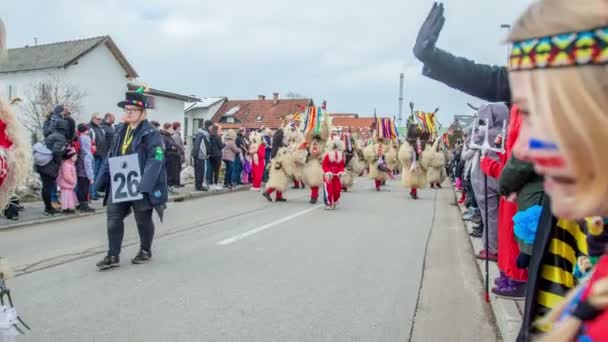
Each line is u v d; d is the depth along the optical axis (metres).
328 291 5.65
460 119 24.11
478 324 4.75
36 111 25.69
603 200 0.81
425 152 15.67
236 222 10.34
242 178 18.61
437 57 1.89
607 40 0.79
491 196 5.95
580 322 0.88
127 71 32.12
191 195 14.43
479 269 6.55
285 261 7.00
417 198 15.89
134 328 4.51
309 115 13.42
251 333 4.43
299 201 14.28
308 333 4.45
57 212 10.42
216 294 5.48
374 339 4.34
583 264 1.71
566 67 0.82
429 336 4.45
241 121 46.19
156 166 6.45
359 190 18.84
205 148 15.55
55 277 6.07
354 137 20.41
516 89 0.92
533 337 1.86
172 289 5.65
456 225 10.62
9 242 7.96
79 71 29.56
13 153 2.41
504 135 4.57
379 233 9.35
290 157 13.83
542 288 1.88
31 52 30.36
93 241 8.16
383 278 6.24
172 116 33.81
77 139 10.66
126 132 6.54
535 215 2.68
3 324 2.41
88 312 4.90
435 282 6.12
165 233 8.99
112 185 6.38
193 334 4.39
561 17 0.83
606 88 0.79
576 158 0.81
